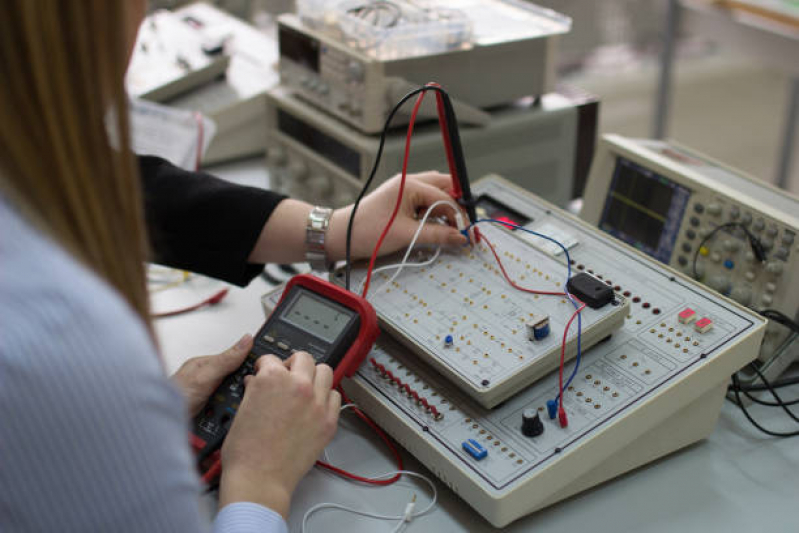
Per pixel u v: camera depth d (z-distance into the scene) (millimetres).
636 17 4293
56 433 365
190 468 437
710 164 1179
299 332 885
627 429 812
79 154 403
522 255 990
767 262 1000
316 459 800
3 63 376
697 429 909
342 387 935
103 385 373
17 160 385
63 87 389
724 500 847
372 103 1242
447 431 817
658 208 1140
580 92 1512
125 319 397
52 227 401
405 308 929
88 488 383
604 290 883
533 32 1365
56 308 365
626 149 1173
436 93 936
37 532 384
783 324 984
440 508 824
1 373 349
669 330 907
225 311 1195
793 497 850
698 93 4223
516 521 817
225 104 1671
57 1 379
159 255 1074
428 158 1290
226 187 1067
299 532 790
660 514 829
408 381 889
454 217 1060
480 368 827
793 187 3410
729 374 890
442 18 1300
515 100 1398
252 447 710
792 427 956
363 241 1019
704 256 1078
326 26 1334
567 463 777
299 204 1058
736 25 2555
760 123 3943
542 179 1461
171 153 1349
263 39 1919
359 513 815
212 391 849
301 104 1409
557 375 866
